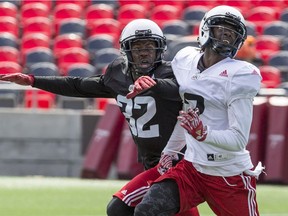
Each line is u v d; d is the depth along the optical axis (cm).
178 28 5956
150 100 1998
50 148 4325
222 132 1839
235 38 1873
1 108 4672
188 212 2058
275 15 6406
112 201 2064
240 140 1848
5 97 4747
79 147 4319
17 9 6544
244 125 1848
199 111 1898
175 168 1939
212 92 1875
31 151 4334
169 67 1992
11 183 3994
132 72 2034
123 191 2048
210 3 6569
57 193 3691
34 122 4334
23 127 4338
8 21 6197
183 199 1905
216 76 1872
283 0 6575
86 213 3177
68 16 6406
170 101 1986
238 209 1906
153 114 2009
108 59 5541
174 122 2011
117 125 4159
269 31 6053
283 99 4084
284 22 6309
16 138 4338
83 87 2109
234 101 1853
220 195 1908
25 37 5981
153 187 1914
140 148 2088
